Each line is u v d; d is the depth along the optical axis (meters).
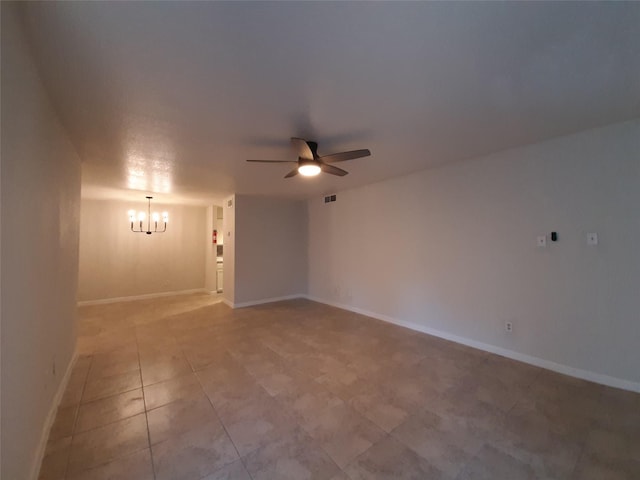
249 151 2.98
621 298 2.44
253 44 1.43
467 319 3.48
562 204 2.73
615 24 1.32
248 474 1.58
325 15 1.25
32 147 1.52
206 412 2.16
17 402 1.32
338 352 3.30
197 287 7.22
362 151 2.51
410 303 4.16
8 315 1.19
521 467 1.63
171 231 6.85
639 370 2.37
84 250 5.84
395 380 2.64
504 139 2.78
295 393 2.43
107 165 3.45
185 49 1.46
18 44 1.26
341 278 5.41
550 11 1.25
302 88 1.84
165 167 3.56
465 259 3.48
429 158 3.36
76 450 1.76
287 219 6.24
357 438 1.87
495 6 1.22
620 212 2.44
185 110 2.10
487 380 2.62
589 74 1.72
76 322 3.13
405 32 1.36
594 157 2.55
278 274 6.11
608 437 1.86
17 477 1.32
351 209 5.15
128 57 1.51
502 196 3.14
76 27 1.29
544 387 2.49
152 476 1.57
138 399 2.34
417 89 1.87
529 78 1.76
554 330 2.79
